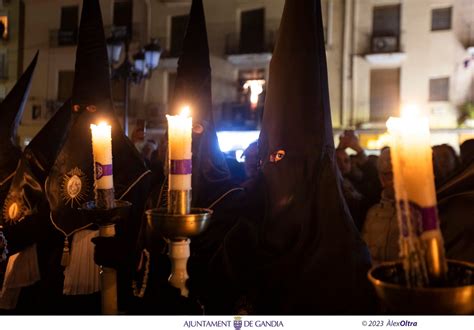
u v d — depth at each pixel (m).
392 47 14.87
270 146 1.91
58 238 2.67
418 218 0.91
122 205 1.64
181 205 1.24
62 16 18.11
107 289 1.58
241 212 2.04
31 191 2.71
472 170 2.07
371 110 15.20
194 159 2.23
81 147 2.60
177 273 1.33
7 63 18.42
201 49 2.53
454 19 14.52
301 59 1.88
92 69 2.69
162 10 16.69
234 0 16.17
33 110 18.23
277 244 1.79
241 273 1.83
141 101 17.03
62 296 2.59
